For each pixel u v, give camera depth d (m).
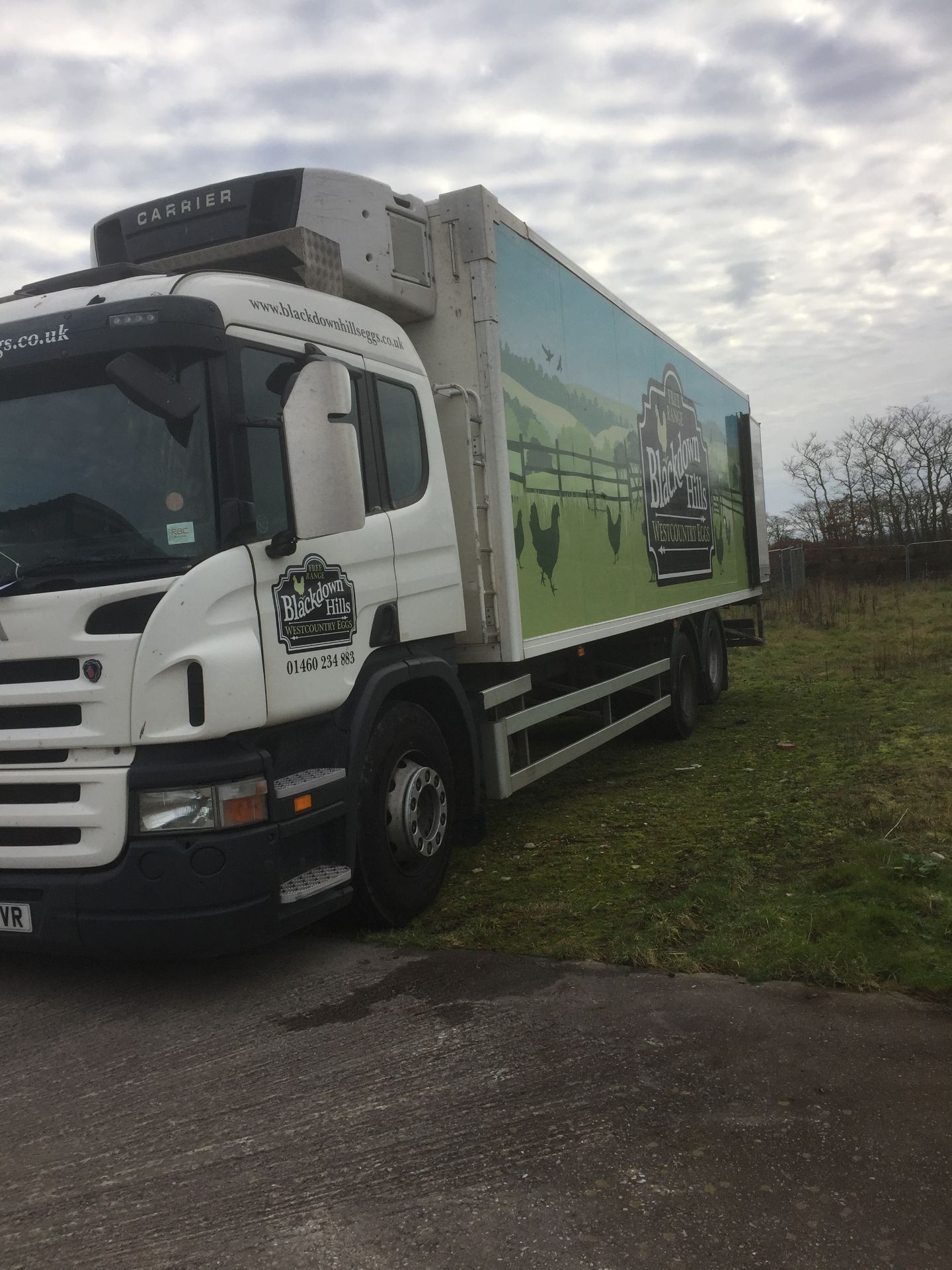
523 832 6.48
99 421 3.91
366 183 5.27
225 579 3.78
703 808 6.68
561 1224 2.46
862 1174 2.59
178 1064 3.48
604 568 7.42
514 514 5.82
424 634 5.11
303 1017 3.80
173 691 3.65
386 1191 2.65
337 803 4.23
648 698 8.95
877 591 28.67
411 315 5.67
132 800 3.69
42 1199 2.71
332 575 4.36
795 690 12.48
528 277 6.23
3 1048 3.70
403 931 4.69
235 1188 2.71
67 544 3.84
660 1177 2.62
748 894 4.77
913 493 43.53
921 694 10.83
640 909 4.71
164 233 5.17
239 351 4.00
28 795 3.83
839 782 6.97
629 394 8.19
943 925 4.10
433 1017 3.71
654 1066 3.21
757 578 13.33
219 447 3.83
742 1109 2.92
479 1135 2.89
